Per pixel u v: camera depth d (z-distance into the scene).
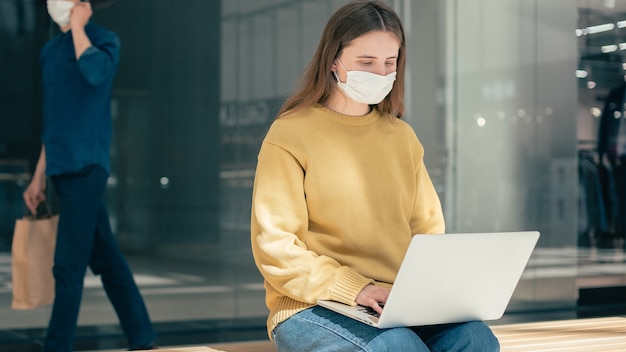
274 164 2.10
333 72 2.21
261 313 5.52
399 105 2.28
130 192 5.14
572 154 6.64
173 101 5.25
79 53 3.66
